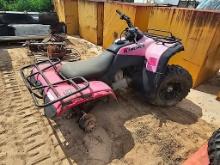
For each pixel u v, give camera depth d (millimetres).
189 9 3939
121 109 3449
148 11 4965
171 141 2803
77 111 2721
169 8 4238
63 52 5469
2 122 3039
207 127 3100
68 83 2719
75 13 7742
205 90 4188
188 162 2369
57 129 2949
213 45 3857
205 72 4270
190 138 2869
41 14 6840
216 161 1773
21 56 5504
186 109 3529
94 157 2539
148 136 2887
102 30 6605
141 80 3322
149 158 2551
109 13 5672
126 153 2611
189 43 4070
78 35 7996
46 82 2607
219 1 5238
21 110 3311
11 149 2605
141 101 3686
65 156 2539
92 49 6352
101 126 3047
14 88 3916
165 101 3418
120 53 3086
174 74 3230
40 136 2820
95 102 2889
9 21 6461
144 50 3268
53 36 6402
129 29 3271
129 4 4973
